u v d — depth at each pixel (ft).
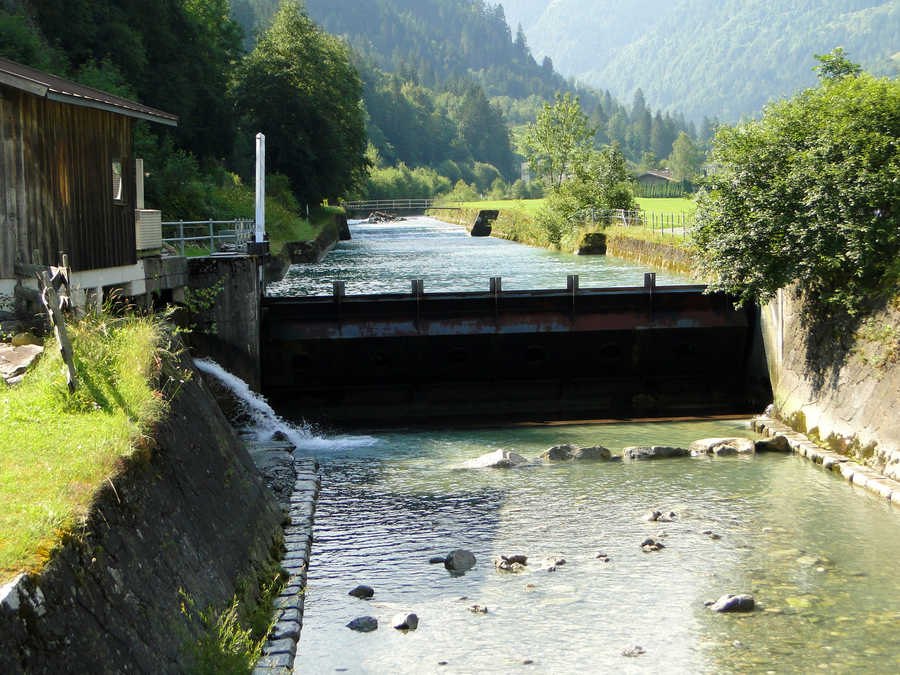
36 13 158.61
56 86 48.73
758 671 29.53
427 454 60.44
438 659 30.42
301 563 38.27
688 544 41.75
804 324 65.77
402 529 44.21
